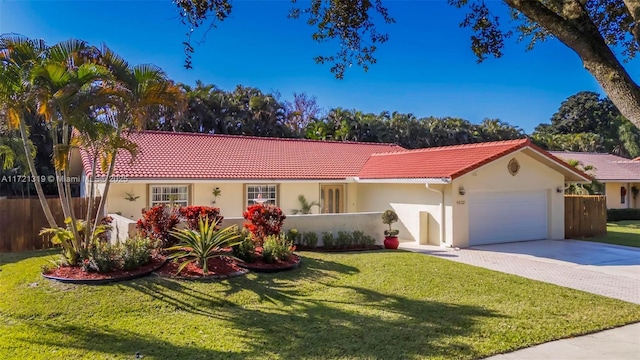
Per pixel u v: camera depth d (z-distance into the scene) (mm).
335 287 9133
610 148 59219
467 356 5496
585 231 18609
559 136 60781
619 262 12562
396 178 16938
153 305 7602
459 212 15336
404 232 17594
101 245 9570
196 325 6695
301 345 5848
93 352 5625
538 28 6906
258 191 17969
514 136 59094
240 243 10320
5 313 7176
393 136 49938
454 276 10195
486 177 15883
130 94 9227
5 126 9211
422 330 6457
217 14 5824
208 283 8898
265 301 8070
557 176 17719
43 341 6016
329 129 45688
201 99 41438
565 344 5988
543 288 9188
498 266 11852
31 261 11312
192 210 11188
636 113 3406
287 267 10336
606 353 5684
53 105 8141
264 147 22016
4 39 8453
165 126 37312
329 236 14039
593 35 3723
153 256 10086
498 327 6598
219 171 17391
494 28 6609
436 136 53406
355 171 20500
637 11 3457
